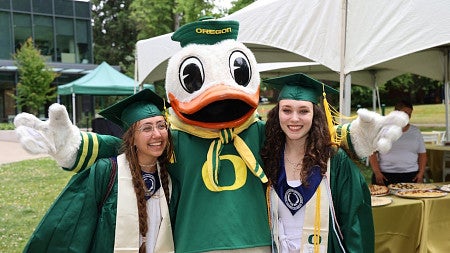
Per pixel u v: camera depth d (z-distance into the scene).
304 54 4.75
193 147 2.85
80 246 2.59
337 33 4.41
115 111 2.83
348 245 2.81
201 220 2.69
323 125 2.84
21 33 24.00
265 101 16.97
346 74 4.37
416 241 4.14
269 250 2.78
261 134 3.02
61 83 24.83
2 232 5.91
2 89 23.33
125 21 41.59
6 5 23.36
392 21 4.00
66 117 2.55
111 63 42.75
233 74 2.82
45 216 2.63
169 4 21.02
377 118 2.69
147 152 2.69
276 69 11.09
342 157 2.87
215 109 2.77
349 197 2.83
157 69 8.06
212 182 2.71
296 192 2.81
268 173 2.88
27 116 2.48
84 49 26.03
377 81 11.23
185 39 2.96
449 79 8.84
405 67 9.25
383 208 3.99
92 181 2.65
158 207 2.74
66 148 2.60
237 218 2.67
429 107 24.03
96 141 2.74
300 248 2.76
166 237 2.70
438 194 4.36
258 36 5.26
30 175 10.49
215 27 2.90
